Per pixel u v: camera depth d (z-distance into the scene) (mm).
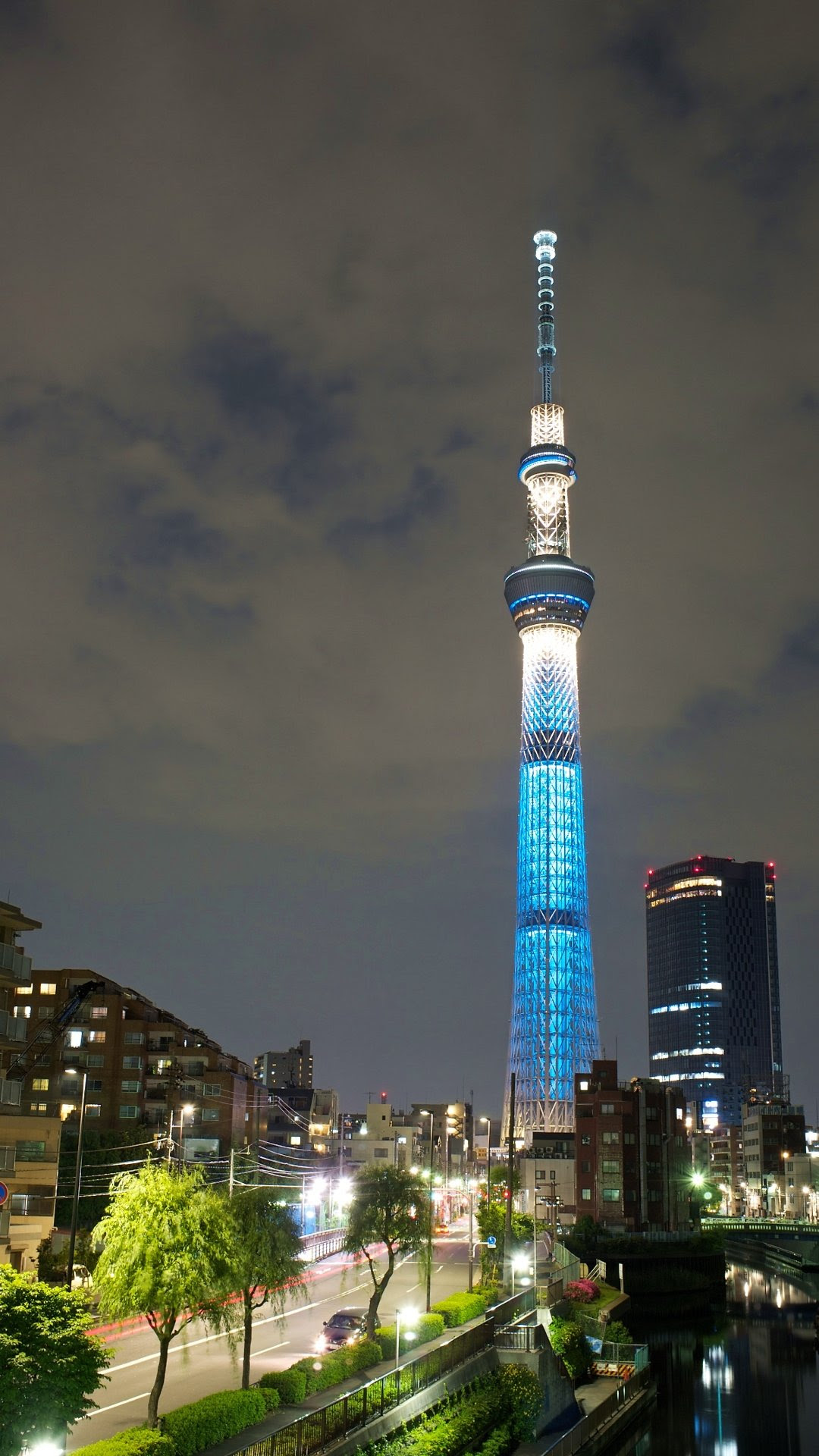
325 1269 104562
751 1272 181875
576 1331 73000
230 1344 48250
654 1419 75312
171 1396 48688
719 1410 78438
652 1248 153500
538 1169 185250
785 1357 97875
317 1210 145250
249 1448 35938
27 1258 78688
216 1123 134625
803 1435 71938
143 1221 40844
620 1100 172000
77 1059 132000
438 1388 50531
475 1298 72562
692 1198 186000
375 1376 53031
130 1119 131875
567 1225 171125
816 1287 147250
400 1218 63812
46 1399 30047
